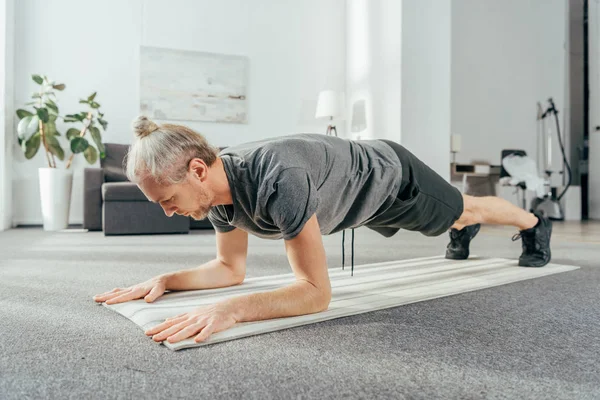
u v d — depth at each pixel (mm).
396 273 1933
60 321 1218
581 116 6668
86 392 800
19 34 4742
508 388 830
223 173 1165
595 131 6367
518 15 6637
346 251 2779
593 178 6391
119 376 866
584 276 1912
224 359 953
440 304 1431
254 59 5574
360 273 1935
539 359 974
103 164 4566
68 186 4441
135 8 5105
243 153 1229
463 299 1500
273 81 5656
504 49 6543
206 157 1118
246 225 1266
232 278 1577
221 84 5395
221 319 1075
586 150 6605
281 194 1122
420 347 1041
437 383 849
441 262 2240
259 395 793
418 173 1577
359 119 5621
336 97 5320
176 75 5219
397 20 4930
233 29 5480
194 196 1106
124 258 2461
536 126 6723
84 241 3367
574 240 3438
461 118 6281
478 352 1013
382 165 1442
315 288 1207
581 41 6688
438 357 980
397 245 3154
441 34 5078
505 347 1047
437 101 5059
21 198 4805
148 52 5117
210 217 1430
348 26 5891
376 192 1413
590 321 1257
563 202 6195
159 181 1041
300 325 1183
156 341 1051
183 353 983
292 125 5754
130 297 1375
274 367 915
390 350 1019
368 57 5461
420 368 919
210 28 5387
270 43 5641
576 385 845
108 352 988
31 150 4359
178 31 5262
